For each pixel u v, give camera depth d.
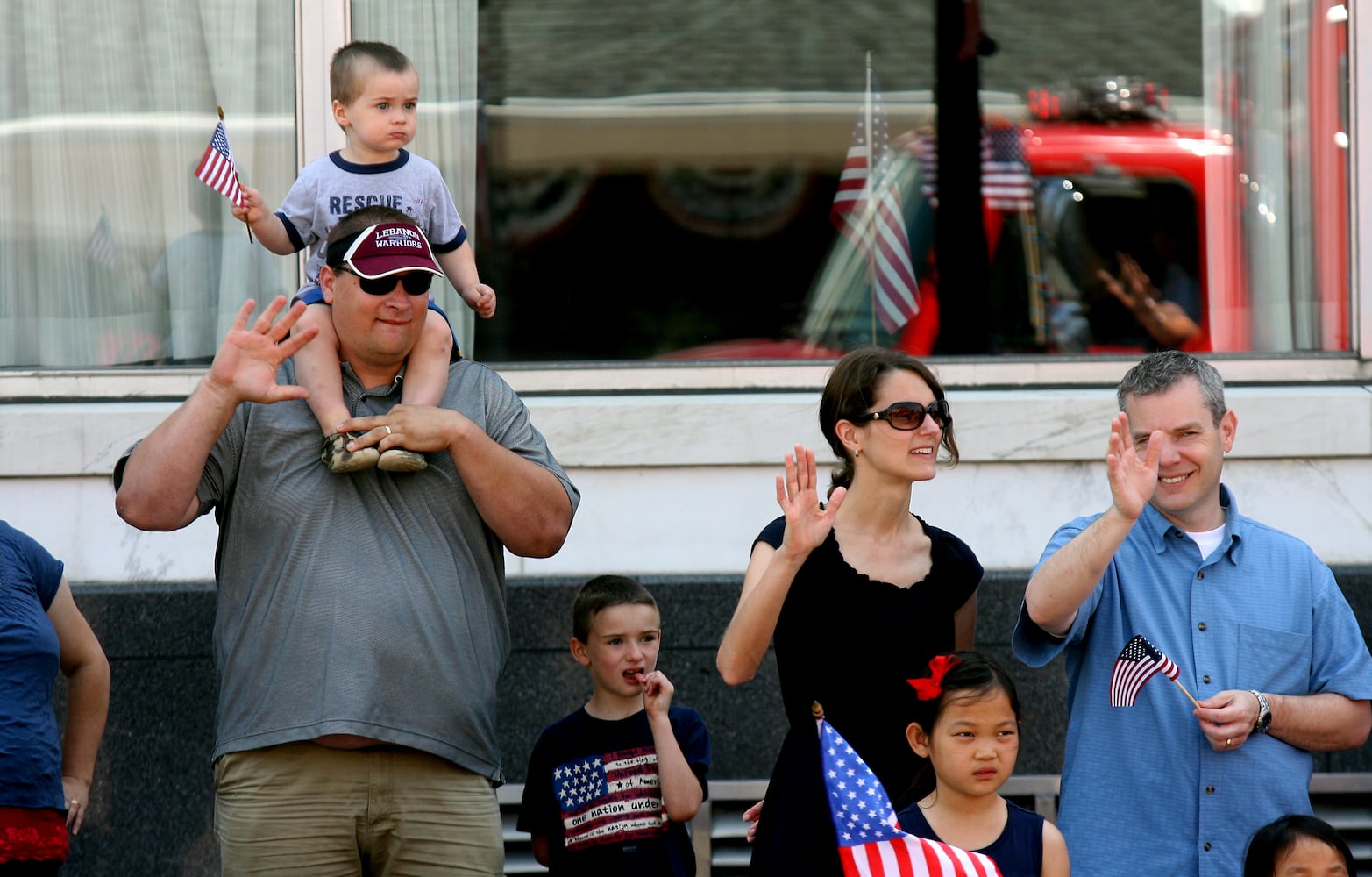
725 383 17.88
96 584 16.62
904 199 18.23
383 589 11.96
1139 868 11.62
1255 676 11.72
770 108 18.19
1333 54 18.19
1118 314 18.28
